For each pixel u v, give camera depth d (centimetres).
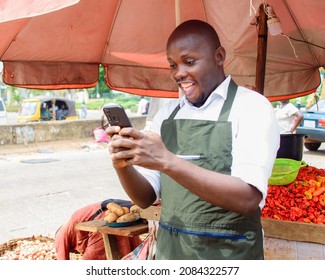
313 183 273
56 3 143
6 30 304
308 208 251
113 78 397
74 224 319
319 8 307
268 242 228
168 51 158
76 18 331
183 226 156
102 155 1159
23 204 654
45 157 1124
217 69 160
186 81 156
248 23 346
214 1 335
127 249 303
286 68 405
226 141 149
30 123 1336
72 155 1161
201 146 154
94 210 320
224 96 156
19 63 344
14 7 151
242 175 139
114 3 332
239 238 151
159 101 1322
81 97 3434
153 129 184
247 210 137
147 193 171
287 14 335
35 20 312
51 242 389
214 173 133
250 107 149
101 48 374
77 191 736
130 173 161
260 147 142
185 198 155
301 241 220
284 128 646
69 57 366
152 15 353
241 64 397
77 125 1436
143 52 390
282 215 247
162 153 126
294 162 282
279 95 416
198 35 153
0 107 1788
